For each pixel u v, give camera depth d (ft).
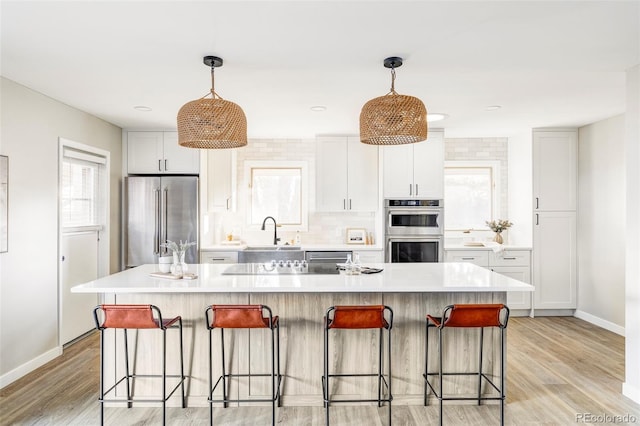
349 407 9.18
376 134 7.84
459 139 18.60
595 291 15.29
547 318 16.25
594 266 15.30
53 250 11.75
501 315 9.16
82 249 13.55
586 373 10.87
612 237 14.34
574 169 16.22
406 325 9.31
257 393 9.28
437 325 8.23
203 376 9.27
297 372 9.28
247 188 18.54
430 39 7.80
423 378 9.32
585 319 15.85
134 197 15.65
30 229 10.84
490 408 9.11
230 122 7.88
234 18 6.93
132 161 16.07
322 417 8.75
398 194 16.48
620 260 13.99
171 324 8.39
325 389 8.55
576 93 11.48
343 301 9.24
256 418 8.70
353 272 9.84
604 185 14.73
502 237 18.13
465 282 8.82
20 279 10.48
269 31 7.43
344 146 17.25
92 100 12.01
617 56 8.64
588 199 15.62
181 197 15.64
